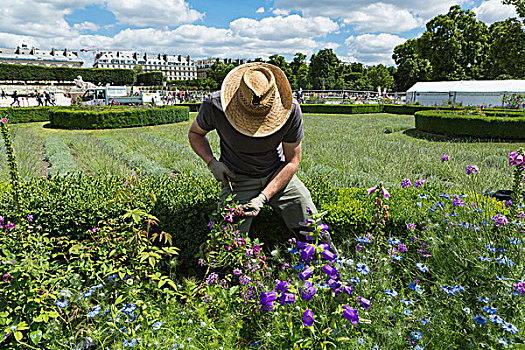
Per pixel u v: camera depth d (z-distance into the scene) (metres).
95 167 9.16
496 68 52.47
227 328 2.60
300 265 2.57
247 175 3.40
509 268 2.80
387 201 4.16
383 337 2.44
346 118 29.08
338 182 7.57
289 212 3.53
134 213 3.07
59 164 9.50
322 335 2.24
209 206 4.03
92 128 21.02
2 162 9.35
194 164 9.56
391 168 9.00
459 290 2.59
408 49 66.81
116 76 74.38
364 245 3.19
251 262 3.01
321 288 2.31
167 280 2.93
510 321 2.45
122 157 10.84
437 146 13.49
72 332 2.51
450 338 2.44
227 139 3.17
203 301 2.85
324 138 15.25
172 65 180.50
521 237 3.09
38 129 20.73
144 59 173.38
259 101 2.84
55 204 3.93
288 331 2.40
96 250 3.18
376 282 2.72
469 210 3.80
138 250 3.07
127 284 2.87
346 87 87.00
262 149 3.19
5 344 2.52
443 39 52.47
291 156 3.38
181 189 4.45
